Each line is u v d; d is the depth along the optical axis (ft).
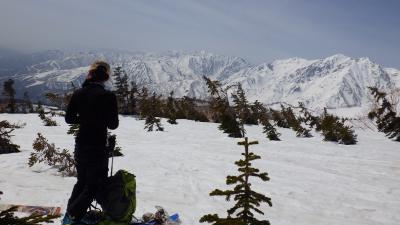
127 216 16.94
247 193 13.85
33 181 33.65
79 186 17.37
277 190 35.99
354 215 29.66
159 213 20.62
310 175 44.29
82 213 16.71
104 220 16.83
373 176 45.34
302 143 79.25
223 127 91.45
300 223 26.27
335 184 40.04
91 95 17.30
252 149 65.10
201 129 103.50
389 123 98.73
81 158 17.11
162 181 37.55
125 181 17.11
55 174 38.68
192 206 27.89
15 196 26.66
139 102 168.55
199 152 59.21
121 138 77.61
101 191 17.10
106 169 17.52
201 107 151.33
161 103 164.25
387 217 29.60
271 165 49.83
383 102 105.09
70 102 17.70
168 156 53.88
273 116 129.80
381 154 65.21
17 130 84.84
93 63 18.03
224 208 27.76
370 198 35.12
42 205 24.76
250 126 113.50
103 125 17.29
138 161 48.93
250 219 13.67
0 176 35.32
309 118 124.06
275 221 26.07
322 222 27.04
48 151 41.29
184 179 38.96
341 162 55.31
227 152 60.70
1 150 51.44
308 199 33.45
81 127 17.29
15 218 11.82
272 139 83.82
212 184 36.86
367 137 100.27
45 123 106.83
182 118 152.76
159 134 88.69
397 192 37.73
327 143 80.84
